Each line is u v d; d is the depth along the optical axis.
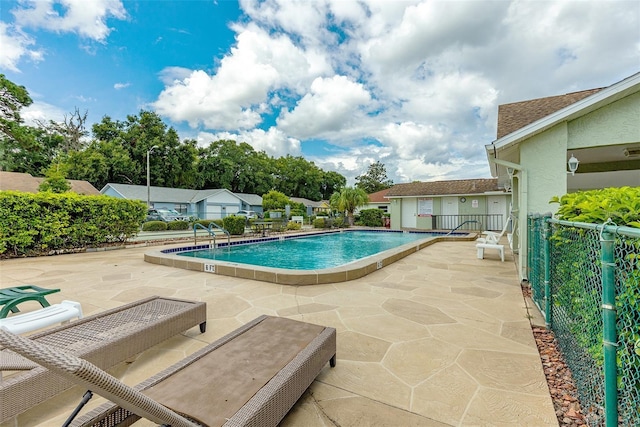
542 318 3.47
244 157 45.12
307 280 4.96
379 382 2.21
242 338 2.29
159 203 29.45
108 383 1.01
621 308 1.51
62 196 8.96
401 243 13.53
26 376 1.73
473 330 3.13
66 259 7.83
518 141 5.35
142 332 2.41
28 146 13.52
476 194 18.69
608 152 7.01
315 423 1.79
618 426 1.52
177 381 1.71
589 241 1.97
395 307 3.84
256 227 16.06
